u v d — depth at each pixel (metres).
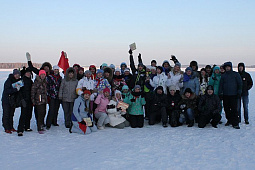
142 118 7.94
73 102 7.73
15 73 6.77
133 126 7.82
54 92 7.58
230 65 7.73
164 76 8.56
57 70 7.73
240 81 7.57
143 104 7.91
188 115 7.81
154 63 10.15
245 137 6.46
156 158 4.93
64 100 7.68
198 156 5.05
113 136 6.73
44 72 7.11
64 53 9.73
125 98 7.99
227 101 7.83
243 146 5.70
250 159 4.86
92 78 8.69
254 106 12.03
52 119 8.11
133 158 4.93
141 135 6.80
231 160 4.81
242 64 8.09
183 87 8.34
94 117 8.03
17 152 5.37
